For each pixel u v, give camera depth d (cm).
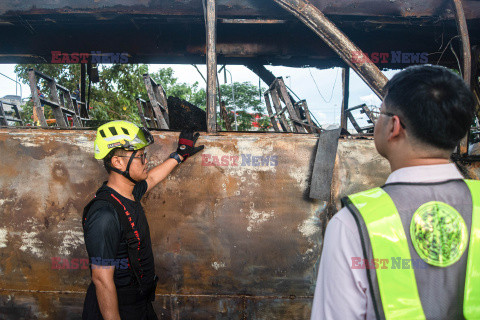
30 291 234
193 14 316
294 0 244
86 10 318
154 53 432
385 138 81
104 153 155
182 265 233
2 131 230
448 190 75
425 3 318
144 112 354
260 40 425
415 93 73
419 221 72
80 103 485
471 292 69
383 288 69
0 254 233
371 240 71
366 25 356
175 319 234
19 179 231
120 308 151
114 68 1067
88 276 232
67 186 230
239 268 232
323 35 245
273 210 231
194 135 227
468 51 238
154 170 206
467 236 71
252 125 1355
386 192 77
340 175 233
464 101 71
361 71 241
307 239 231
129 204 159
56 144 230
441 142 74
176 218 231
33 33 420
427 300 69
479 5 322
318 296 79
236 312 232
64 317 234
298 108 395
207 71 234
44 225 231
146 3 316
